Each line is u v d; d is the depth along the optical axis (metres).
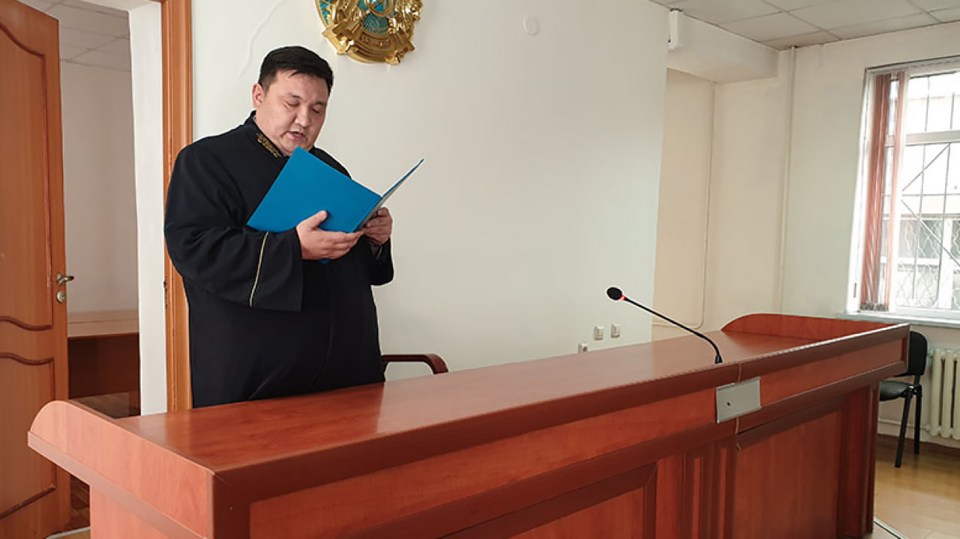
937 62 4.53
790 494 2.38
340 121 2.88
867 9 4.25
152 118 2.55
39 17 2.63
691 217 5.53
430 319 3.26
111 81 5.32
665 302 5.71
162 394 2.62
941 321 4.40
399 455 1.13
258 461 0.95
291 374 1.59
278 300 1.45
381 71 3.00
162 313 2.60
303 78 1.61
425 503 1.19
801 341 2.70
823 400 2.35
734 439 1.99
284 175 1.42
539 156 3.70
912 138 4.71
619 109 4.14
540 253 3.75
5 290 2.49
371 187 3.00
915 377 4.23
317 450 1.02
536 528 1.46
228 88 2.58
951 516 3.28
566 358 2.08
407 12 2.99
